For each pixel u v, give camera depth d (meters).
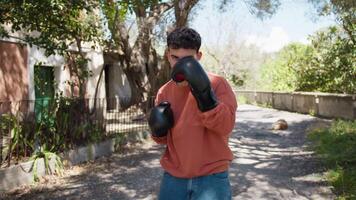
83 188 6.46
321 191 5.99
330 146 8.86
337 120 13.56
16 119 7.00
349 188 5.85
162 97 2.56
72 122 8.55
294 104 20.36
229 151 2.44
